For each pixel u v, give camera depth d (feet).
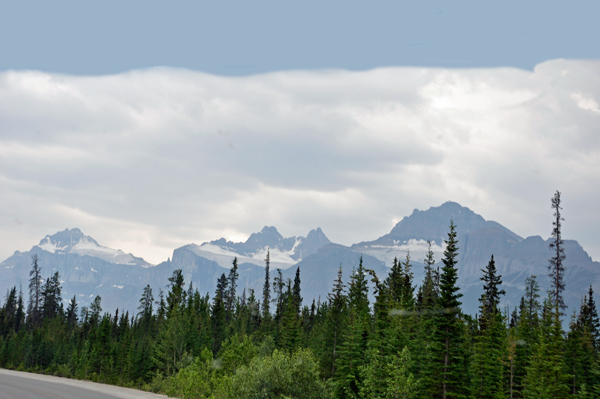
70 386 193.98
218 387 180.75
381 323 226.79
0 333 552.00
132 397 159.33
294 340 284.41
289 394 138.00
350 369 215.31
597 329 251.19
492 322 233.14
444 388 183.52
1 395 147.33
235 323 419.95
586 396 192.75
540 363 189.67
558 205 249.96
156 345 344.90
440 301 194.18
